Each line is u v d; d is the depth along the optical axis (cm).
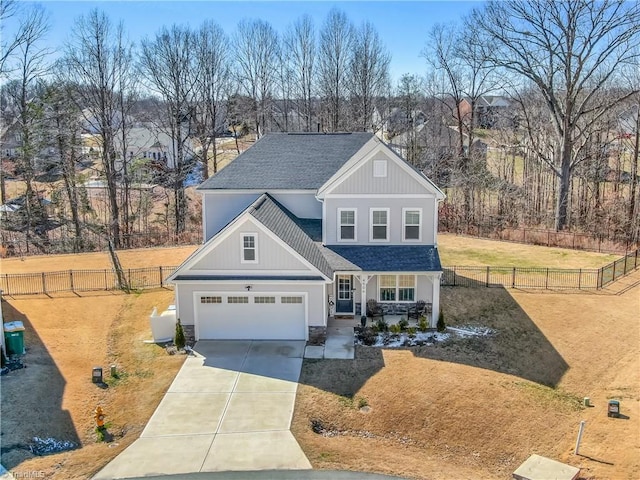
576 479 1485
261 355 2180
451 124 6706
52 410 1761
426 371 2059
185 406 1819
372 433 1717
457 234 4188
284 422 1722
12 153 5431
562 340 2352
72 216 4559
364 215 2508
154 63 5009
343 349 2228
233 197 2725
